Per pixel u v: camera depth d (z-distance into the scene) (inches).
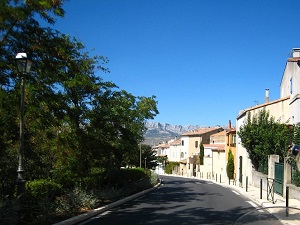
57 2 424.5
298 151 453.4
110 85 669.3
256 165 1177.4
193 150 3420.3
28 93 455.8
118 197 711.1
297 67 1043.3
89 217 487.8
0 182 492.4
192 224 433.4
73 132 620.4
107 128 676.1
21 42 427.8
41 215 408.5
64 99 540.7
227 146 1889.8
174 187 1147.3
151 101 1104.8
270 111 1211.9
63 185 588.7
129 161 1448.1
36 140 601.0
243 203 673.0
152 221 454.6
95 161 719.1
